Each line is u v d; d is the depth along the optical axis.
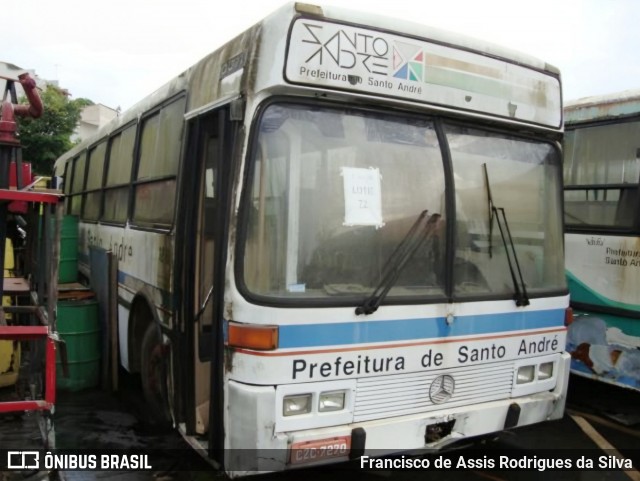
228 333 3.34
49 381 3.55
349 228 3.52
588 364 5.89
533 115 4.25
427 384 3.68
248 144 3.34
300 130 3.45
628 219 5.65
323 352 3.35
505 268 4.10
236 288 3.30
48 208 3.73
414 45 3.70
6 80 4.25
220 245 3.49
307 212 3.43
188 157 4.23
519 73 4.18
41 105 4.38
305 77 3.33
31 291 4.34
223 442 3.46
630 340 5.52
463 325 3.81
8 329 3.48
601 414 5.88
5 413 4.23
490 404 3.94
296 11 3.32
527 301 4.10
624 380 5.57
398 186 3.69
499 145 4.18
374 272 3.56
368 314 3.47
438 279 3.76
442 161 3.84
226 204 3.47
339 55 3.43
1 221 3.82
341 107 3.55
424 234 3.72
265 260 3.33
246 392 3.23
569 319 4.44
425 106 3.73
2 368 4.64
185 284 4.09
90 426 5.14
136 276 5.36
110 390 6.07
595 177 6.03
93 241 7.50
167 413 4.57
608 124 5.95
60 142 21.38
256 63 3.38
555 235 4.46
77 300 6.40
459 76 3.88
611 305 5.70
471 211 3.97
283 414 3.27
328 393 3.38
